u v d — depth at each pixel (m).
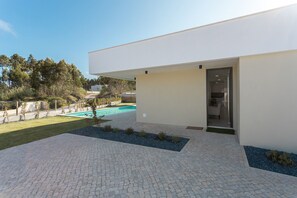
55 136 5.94
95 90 42.81
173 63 4.86
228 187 2.56
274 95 3.90
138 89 8.59
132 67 5.63
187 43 4.62
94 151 4.29
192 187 2.59
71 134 6.16
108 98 22.77
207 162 3.48
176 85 7.47
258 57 3.99
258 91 4.05
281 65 3.79
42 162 3.64
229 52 4.09
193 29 4.52
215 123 7.30
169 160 3.63
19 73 27.64
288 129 3.82
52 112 13.12
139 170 3.19
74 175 3.04
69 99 22.38
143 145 4.71
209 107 7.52
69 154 4.11
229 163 3.41
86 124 8.50
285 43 3.57
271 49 3.68
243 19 3.90
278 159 3.39
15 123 9.14
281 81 3.82
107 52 6.18
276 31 3.62
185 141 4.98
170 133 6.02
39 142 5.20
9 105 15.14
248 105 4.19
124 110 15.76
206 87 6.81
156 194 2.43
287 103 3.80
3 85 25.50
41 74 28.05
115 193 2.47
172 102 7.62
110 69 6.13
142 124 7.88
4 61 32.41
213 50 4.28
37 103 13.75
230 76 6.37
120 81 27.17
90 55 6.64
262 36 3.74
